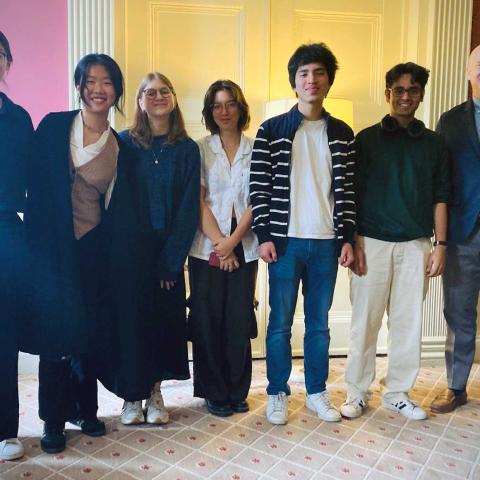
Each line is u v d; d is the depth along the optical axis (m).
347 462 1.89
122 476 1.78
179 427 2.15
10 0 2.78
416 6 2.94
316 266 2.16
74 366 2.06
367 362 2.30
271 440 2.04
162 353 2.20
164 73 2.90
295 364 2.94
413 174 2.18
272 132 2.14
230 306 2.23
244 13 2.92
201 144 2.25
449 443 2.04
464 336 2.37
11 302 1.83
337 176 2.11
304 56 2.05
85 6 2.76
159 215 2.05
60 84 2.85
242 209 2.21
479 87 2.25
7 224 1.82
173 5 2.87
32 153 1.85
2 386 1.84
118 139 1.99
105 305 2.02
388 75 2.19
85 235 1.95
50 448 1.93
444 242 2.26
